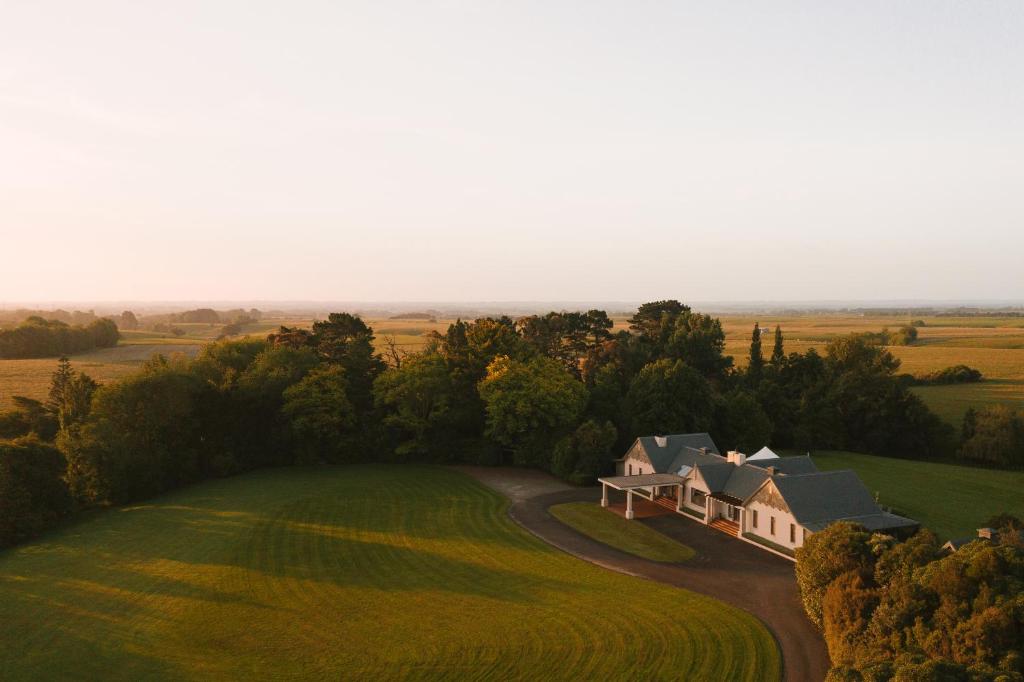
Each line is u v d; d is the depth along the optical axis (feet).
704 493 160.04
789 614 105.09
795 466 167.53
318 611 106.01
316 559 130.21
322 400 221.25
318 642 95.50
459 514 163.53
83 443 177.17
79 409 212.84
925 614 76.74
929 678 60.23
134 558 131.54
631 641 95.09
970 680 61.31
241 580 119.14
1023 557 76.28
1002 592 71.20
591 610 106.11
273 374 223.92
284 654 92.02
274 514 161.07
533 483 199.21
